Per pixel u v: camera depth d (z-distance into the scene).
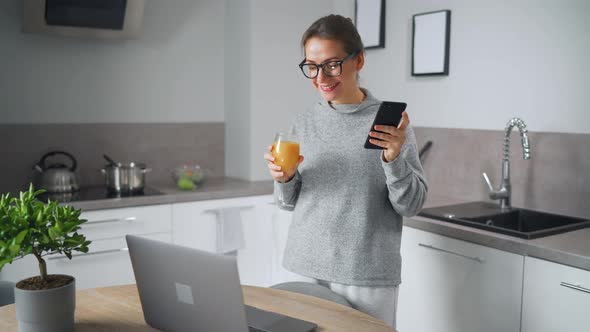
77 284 2.80
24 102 3.20
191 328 1.26
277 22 3.60
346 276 1.76
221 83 3.83
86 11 3.07
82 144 3.37
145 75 3.54
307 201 1.84
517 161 2.68
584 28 2.39
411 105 3.20
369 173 1.77
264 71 3.59
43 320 1.24
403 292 2.49
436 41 2.99
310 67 1.77
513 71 2.68
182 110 3.70
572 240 2.07
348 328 1.39
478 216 2.51
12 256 1.18
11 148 3.18
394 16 3.26
